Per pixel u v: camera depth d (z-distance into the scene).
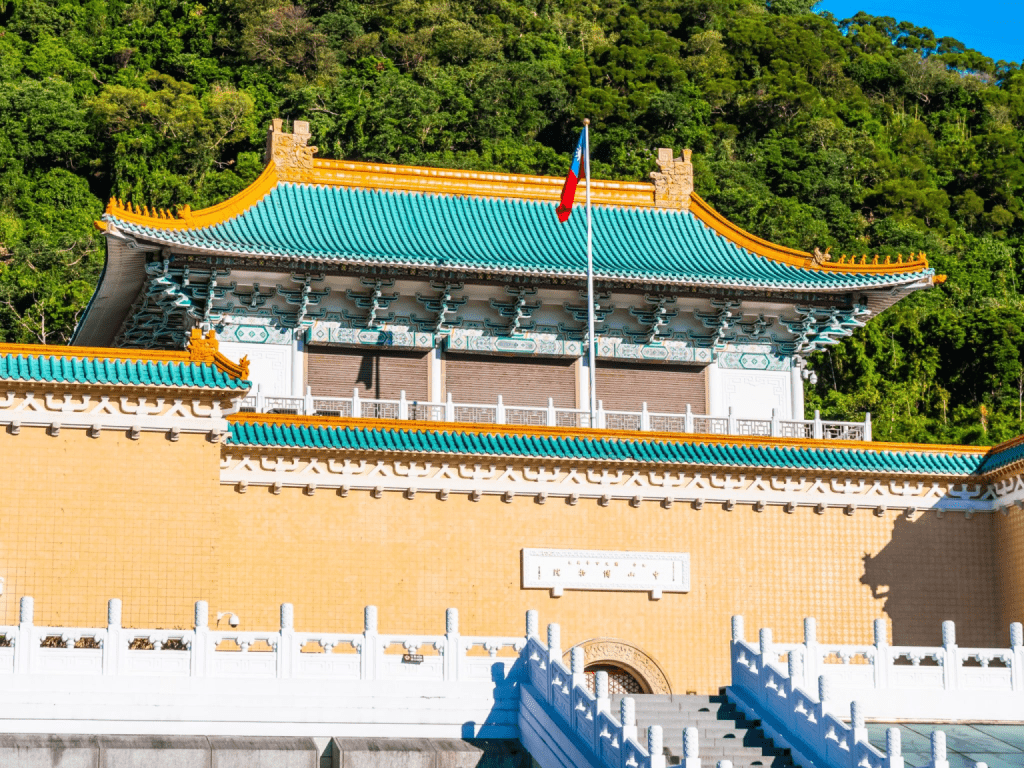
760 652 45.66
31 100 157.12
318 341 62.50
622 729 38.38
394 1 196.25
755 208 147.38
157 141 156.25
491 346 64.50
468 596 55.31
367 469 55.19
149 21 188.12
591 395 60.62
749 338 68.06
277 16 182.75
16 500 48.69
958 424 125.44
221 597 52.75
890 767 37.88
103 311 67.44
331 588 54.00
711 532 58.62
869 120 189.62
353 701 43.94
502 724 45.03
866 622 59.47
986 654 48.38
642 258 67.69
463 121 167.75
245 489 53.88
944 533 61.16
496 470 56.44
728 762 35.69
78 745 39.94
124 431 50.16
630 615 56.88
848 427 65.75
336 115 167.88
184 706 42.25
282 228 64.38
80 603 48.47
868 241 157.88
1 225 141.12
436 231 66.94
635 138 167.38
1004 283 155.75
